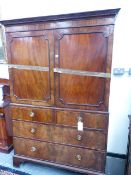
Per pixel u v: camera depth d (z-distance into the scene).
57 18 1.50
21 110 1.86
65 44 1.56
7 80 2.42
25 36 1.66
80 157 1.77
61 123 1.75
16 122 1.92
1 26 2.21
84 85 1.60
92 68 1.54
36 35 1.62
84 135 1.71
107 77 1.52
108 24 1.41
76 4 1.99
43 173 1.98
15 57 1.75
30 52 1.68
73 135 1.74
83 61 1.55
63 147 1.81
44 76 1.70
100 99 1.59
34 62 1.69
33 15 2.16
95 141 1.69
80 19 1.47
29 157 1.98
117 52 1.94
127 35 1.88
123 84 2.00
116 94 2.04
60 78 1.65
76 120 1.69
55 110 1.73
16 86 1.83
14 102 1.88
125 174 1.75
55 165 1.87
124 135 2.14
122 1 1.83
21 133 1.94
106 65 1.50
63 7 2.04
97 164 1.74
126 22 1.85
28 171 2.01
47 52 1.63
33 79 1.74
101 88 1.56
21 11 2.20
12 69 1.79
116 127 2.14
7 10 2.24
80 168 1.80
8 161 2.20
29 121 1.86
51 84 1.69
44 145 1.88
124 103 2.05
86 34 1.49
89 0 1.94
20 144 1.98
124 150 2.18
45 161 1.91
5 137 2.35
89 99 1.62
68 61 1.59
